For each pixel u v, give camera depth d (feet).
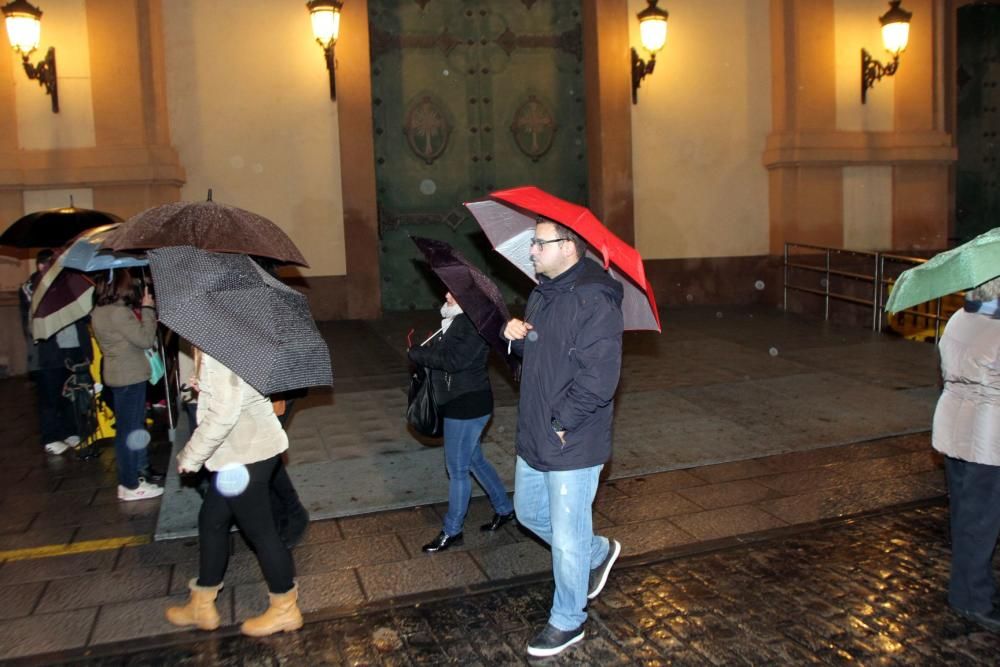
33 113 34.76
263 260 14.90
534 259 11.58
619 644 12.06
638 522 16.58
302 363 11.37
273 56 38.40
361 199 39.58
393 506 17.58
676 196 43.65
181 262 11.44
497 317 13.21
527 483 12.14
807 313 42.70
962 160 49.24
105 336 17.88
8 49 34.06
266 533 12.23
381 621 12.84
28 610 13.35
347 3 38.52
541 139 43.32
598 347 10.88
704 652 11.80
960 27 48.67
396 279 42.37
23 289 22.82
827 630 12.31
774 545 15.37
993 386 11.85
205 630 12.60
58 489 19.31
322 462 20.36
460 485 15.14
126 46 35.14
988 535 12.21
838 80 43.11
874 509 16.99
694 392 26.45
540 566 14.66
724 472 19.44
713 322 39.45
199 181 37.96
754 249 44.70
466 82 42.34
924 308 37.09
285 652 11.99
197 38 37.50
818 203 43.21
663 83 43.01
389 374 29.40
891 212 44.39
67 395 21.52
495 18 42.39
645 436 22.12
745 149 44.16
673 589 13.70
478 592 13.74
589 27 42.32
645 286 11.18
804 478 18.92
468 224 42.75
